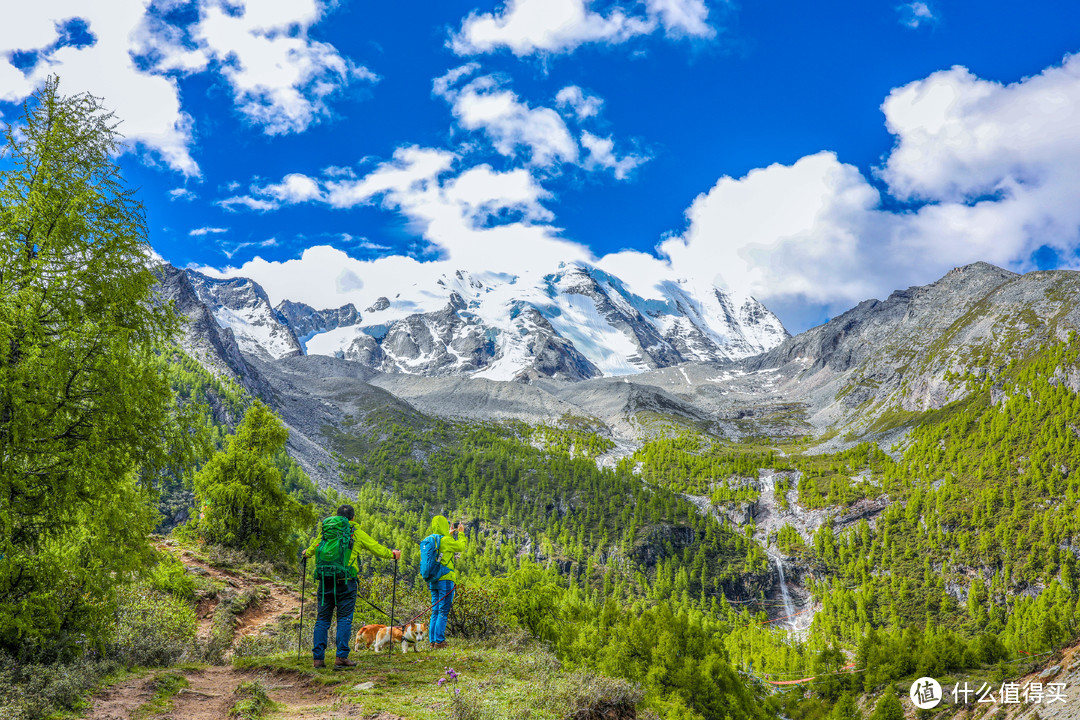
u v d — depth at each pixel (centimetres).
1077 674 3078
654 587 15525
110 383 931
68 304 931
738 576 16975
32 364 842
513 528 18162
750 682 6525
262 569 2136
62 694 629
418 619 1202
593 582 15600
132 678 798
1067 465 16912
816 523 19188
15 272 906
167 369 1052
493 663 884
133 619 1062
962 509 17212
